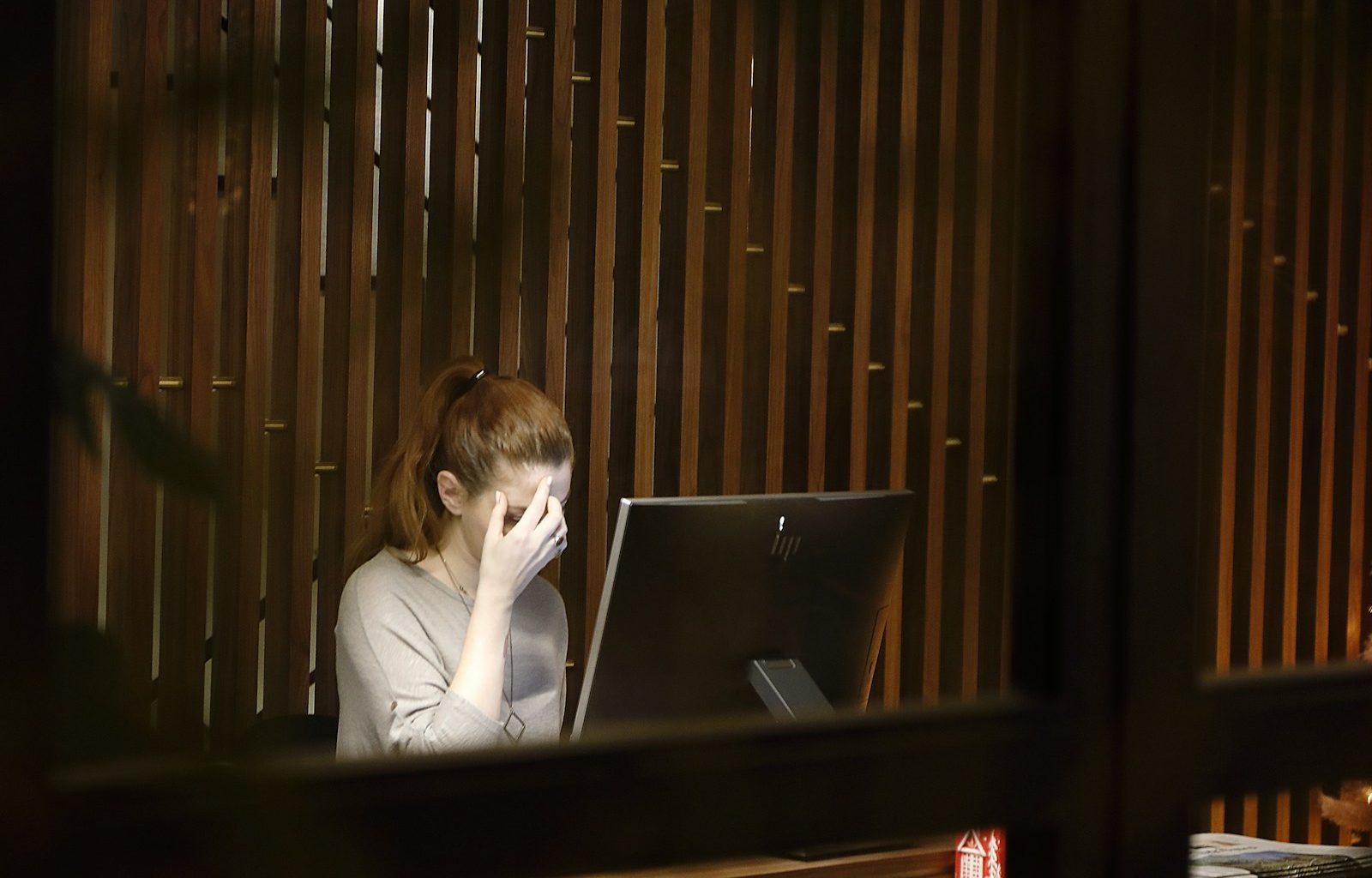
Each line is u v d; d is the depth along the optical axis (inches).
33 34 24.9
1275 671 41.2
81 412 20.1
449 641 108.3
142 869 25.5
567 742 31.2
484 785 29.8
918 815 35.3
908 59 171.8
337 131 141.7
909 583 178.4
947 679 180.4
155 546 131.0
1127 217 38.3
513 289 147.9
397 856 28.7
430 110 148.8
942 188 173.2
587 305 159.9
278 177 141.2
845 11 170.1
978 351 175.3
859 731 34.5
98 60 113.5
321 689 148.2
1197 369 39.2
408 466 111.0
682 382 164.7
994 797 36.4
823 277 170.9
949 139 173.0
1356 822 127.4
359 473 144.6
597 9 158.7
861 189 171.2
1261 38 187.5
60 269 25.4
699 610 83.8
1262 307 191.6
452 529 111.7
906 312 174.7
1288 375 195.0
